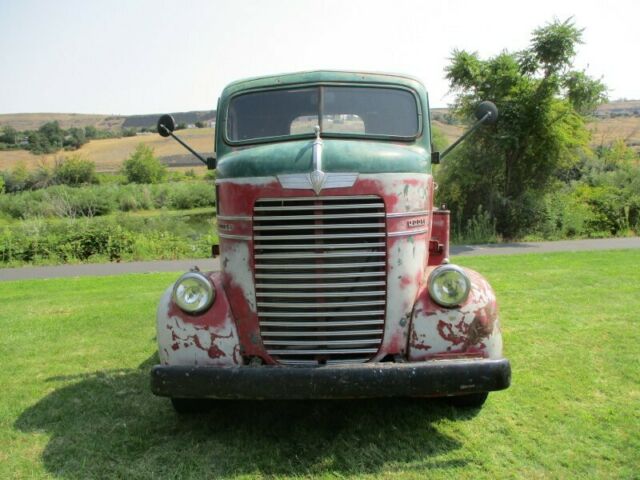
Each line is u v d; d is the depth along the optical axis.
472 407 4.16
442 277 3.69
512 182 16.70
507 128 15.61
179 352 3.73
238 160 3.84
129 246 15.32
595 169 21.92
